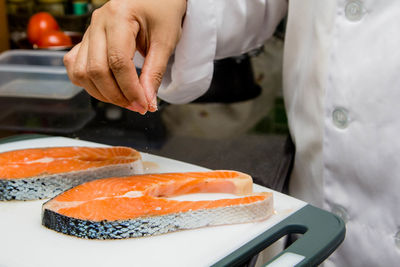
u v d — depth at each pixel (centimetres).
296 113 97
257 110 127
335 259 90
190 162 100
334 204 89
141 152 95
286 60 100
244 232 69
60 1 163
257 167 96
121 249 66
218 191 78
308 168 94
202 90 100
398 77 79
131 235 68
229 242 67
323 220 72
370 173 84
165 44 80
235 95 124
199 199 76
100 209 69
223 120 122
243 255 65
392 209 83
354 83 83
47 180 78
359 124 84
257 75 142
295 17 95
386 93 80
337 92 85
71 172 80
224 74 121
